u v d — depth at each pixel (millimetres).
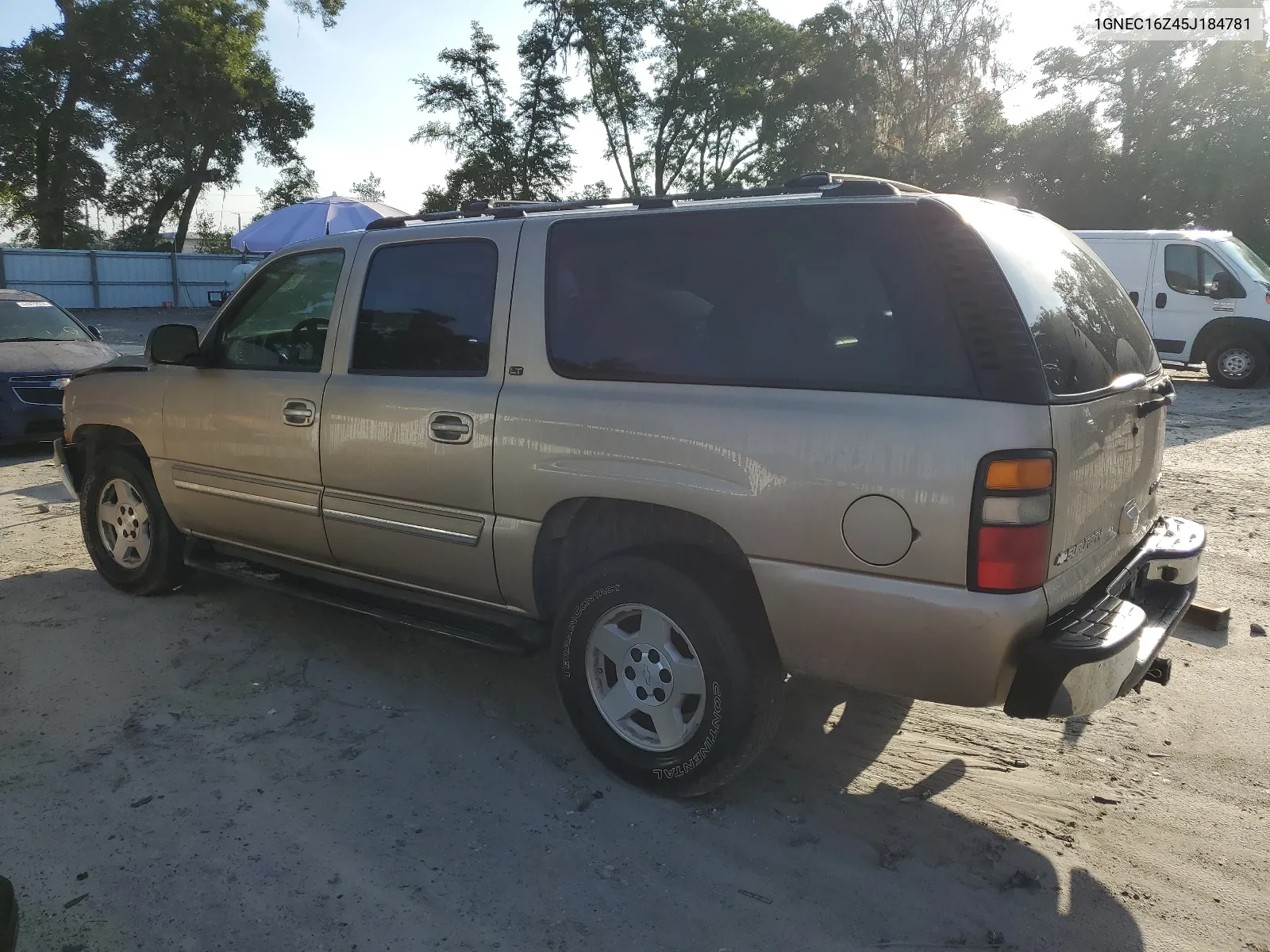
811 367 2773
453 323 3588
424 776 3312
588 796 3201
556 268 3342
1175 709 3820
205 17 36438
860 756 3482
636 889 2723
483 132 35000
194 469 4496
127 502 5012
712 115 35406
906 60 33250
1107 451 2818
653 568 3021
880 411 2607
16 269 29109
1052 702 2537
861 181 2908
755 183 37062
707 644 2941
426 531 3629
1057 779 3324
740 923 2586
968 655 2535
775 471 2748
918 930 2566
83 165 36875
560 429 3191
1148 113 28906
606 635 3221
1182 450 8945
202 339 4484
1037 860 2873
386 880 2738
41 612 4809
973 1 31609
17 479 7945
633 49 34875
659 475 2971
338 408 3844
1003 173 30219
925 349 2600
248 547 4473
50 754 3412
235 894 2664
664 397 2998
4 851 2836
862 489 2609
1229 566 5520
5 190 36719
